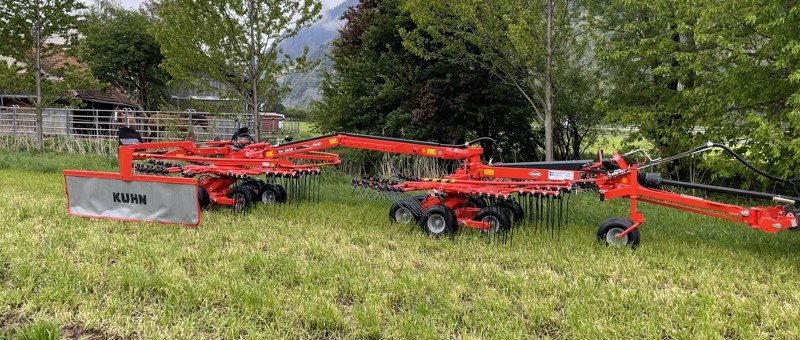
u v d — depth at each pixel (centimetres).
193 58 1163
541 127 1499
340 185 1189
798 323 427
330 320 414
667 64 1013
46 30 1748
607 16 1222
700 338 397
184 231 676
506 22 1041
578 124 1450
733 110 950
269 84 1262
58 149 1816
